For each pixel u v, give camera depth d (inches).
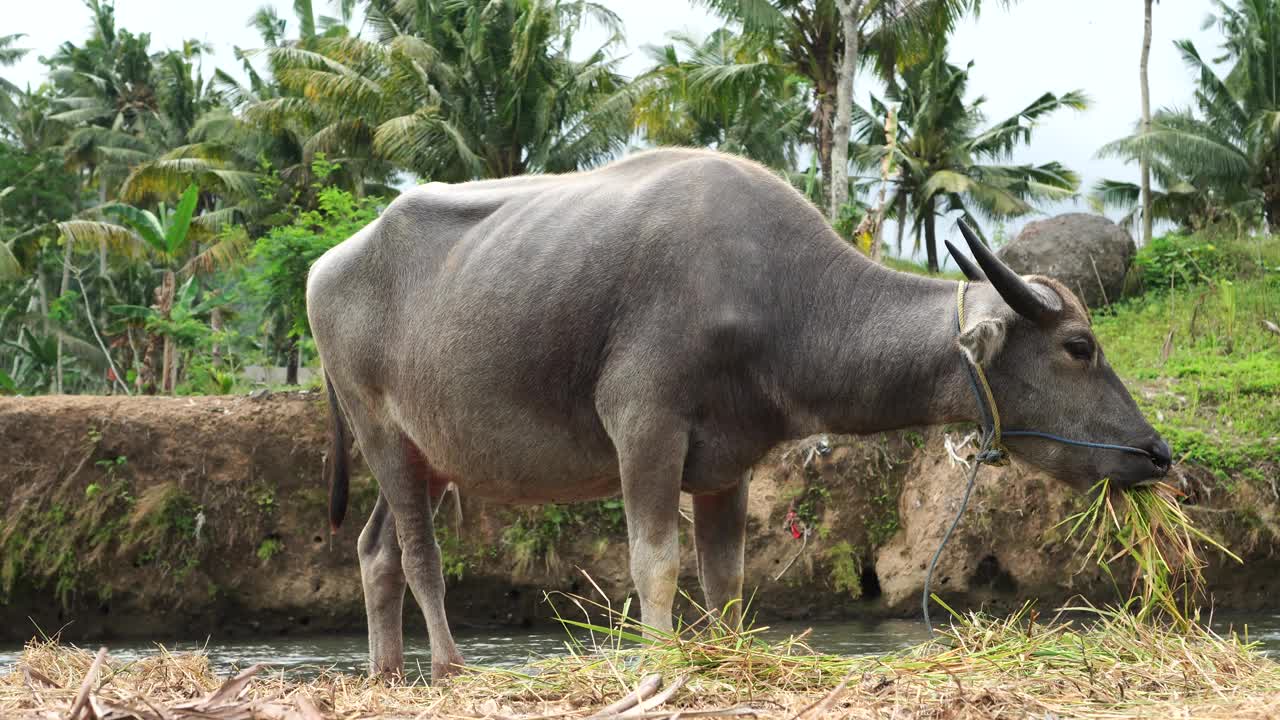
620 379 171.3
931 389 171.5
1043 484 438.0
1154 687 131.6
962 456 457.4
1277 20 1273.4
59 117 1744.6
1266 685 131.1
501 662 340.8
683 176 179.8
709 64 922.7
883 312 173.6
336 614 470.9
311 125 1181.1
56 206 1537.9
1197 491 433.4
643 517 168.2
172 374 809.5
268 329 1248.2
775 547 464.4
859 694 124.1
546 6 967.6
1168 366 570.3
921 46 813.2
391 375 203.9
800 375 173.6
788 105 1337.4
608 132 988.6
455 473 194.5
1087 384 165.6
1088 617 406.6
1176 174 1485.0
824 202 820.6
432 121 964.0
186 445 487.5
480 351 183.9
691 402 169.8
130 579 471.5
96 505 476.4
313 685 148.3
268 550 474.3
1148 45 1217.4
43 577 472.1
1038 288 168.7
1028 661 139.4
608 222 178.7
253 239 1269.7
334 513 229.9
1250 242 853.8
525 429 182.5
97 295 1583.4
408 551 209.6
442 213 201.5
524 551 464.1
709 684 129.5
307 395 504.4
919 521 456.4
